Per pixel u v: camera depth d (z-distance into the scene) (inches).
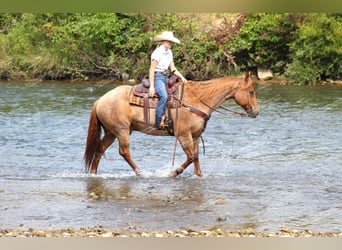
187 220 390.3
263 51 1309.1
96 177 512.4
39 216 399.5
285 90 1154.0
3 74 1355.8
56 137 701.9
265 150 632.4
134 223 383.2
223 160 584.7
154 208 418.3
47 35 1358.3
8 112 888.9
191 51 1282.0
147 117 500.1
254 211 413.1
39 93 1114.1
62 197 447.8
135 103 501.7
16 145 655.1
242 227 376.2
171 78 506.0
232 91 507.2
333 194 460.1
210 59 1291.8
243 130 752.3
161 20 1307.8
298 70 1259.8
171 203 431.2
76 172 532.4
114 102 503.5
